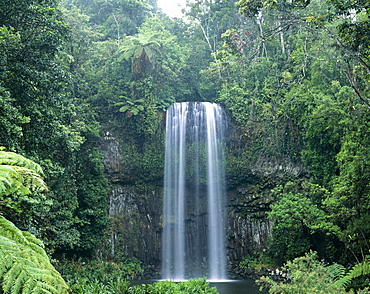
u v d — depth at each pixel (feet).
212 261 118.21
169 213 119.96
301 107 107.34
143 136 120.78
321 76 101.55
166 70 130.00
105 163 115.55
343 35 53.78
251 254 116.16
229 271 115.85
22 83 59.82
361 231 72.28
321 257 99.96
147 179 120.16
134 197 119.14
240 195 120.78
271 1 55.72
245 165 120.26
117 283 59.00
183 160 122.01
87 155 110.32
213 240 119.65
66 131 71.67
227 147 123.34
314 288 34.76
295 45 125.70
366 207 73.15
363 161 68.03
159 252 117.91
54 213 81.00
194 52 144.05
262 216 117.29
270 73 126.72
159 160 120.26
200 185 122.31
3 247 19.88
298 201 93.50
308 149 106.32
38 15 61.16
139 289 57.77
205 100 142.61
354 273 45.34
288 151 116.26
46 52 63.87
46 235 77.77
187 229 120.88
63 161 89.51
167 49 138.82
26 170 24.23
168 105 123.44
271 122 119.85
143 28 146.41
